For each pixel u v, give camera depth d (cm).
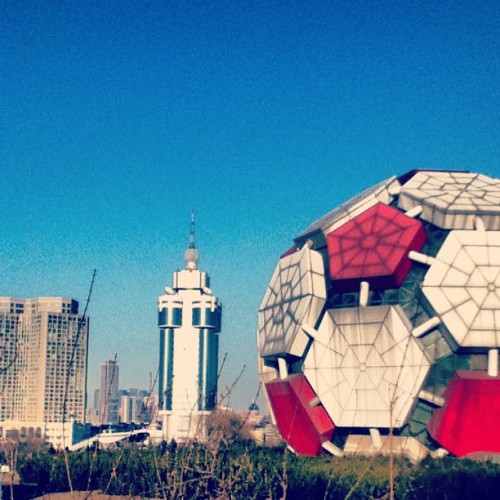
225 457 7000
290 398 8806
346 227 8900
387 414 8119
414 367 7994
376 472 6862
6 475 8794
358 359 8356
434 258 8206
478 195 8706
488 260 8094
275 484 6781
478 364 7925
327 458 8056
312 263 8988
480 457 7750
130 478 7450
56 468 8069
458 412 7750
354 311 8388
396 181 9319
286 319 9100
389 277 8250
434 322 8000
